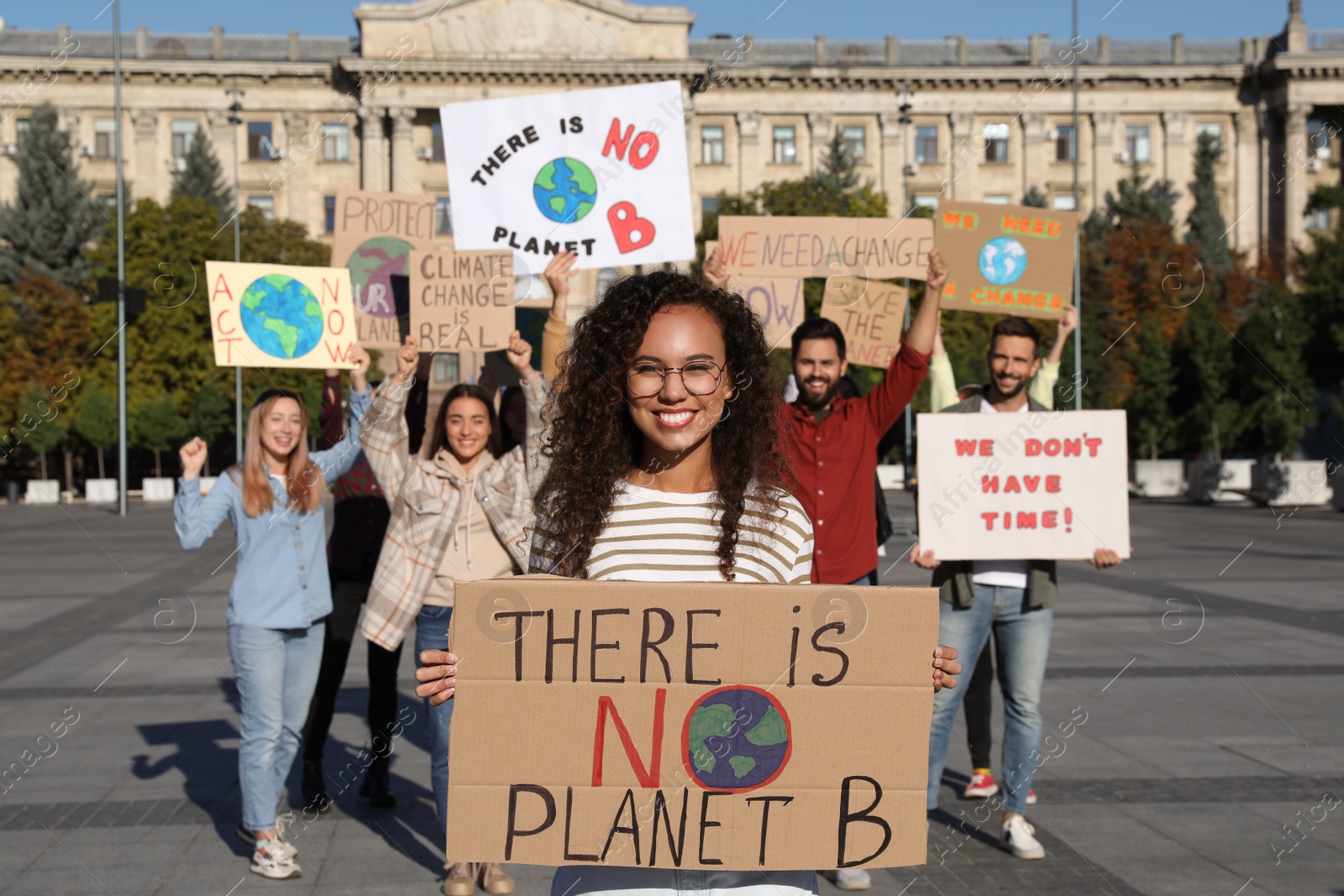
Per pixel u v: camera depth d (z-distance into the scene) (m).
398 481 5.21
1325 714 7.79
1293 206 62.53
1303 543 22.44
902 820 2.42
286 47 62.50
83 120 59.88
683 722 2.43
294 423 5.27
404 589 5.14
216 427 42.34
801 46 62.72
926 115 61.12
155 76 58.66
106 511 38.78
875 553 5.27
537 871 5.34
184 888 4.93
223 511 5.25
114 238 43.75
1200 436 38.53
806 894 2.46
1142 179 53.56
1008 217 7.09
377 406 5.19
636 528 2.51
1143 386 39.09
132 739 7.45
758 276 7.29
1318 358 32.38
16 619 12.96
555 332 5.49
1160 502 39.44
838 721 2.43
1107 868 5.07
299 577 5.25
